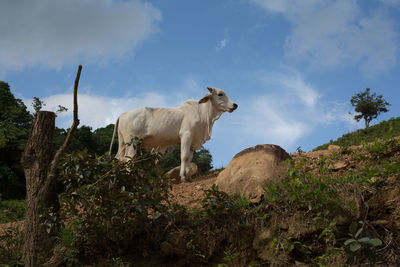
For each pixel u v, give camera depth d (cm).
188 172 806
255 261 413
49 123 521
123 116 839
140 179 473
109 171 462
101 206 464
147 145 838
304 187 437
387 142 536
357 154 550
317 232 412
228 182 516
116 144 2984
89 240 473
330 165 538
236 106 835
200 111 841
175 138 828
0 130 2258
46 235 471
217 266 425
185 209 500
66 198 454
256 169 507
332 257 391
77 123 489
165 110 835
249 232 438
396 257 395
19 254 487
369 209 429
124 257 464
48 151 512
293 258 411
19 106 3092
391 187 442
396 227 415
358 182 453
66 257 449
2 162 2178
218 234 445
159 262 449
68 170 471
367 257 373
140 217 466
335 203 416
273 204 448
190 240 446
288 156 542
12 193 2095
